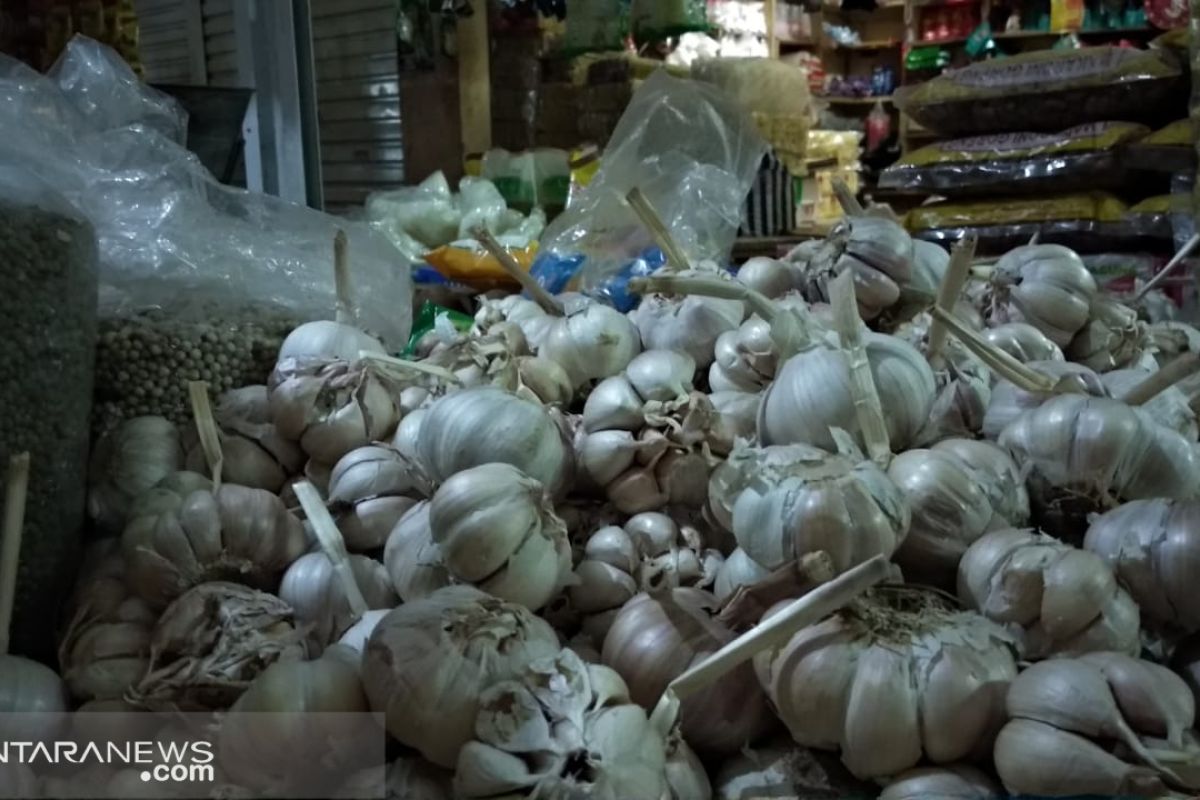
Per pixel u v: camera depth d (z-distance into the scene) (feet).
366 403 4.50
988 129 13.17
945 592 3.50
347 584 3.64
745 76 12.03
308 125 8.50
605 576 3.86
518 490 3.49
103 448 4.43
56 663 3.91
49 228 3.73
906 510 3.42
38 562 3.83
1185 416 4.25
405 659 2.92
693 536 4.17
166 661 3.36
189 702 3.18
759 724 3.38
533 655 3.01
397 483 4.22
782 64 12.63
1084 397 3.94
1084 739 2.94
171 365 4.88
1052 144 12.22
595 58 12.46
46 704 3.30
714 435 4.23
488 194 10.02
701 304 5.38
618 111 11.87
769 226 10.81
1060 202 12.28
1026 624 3.33
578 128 12.39
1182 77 11.82
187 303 5.15
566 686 2.93
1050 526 3.98
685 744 3.29
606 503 4.33
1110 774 2.87
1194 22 10.22
